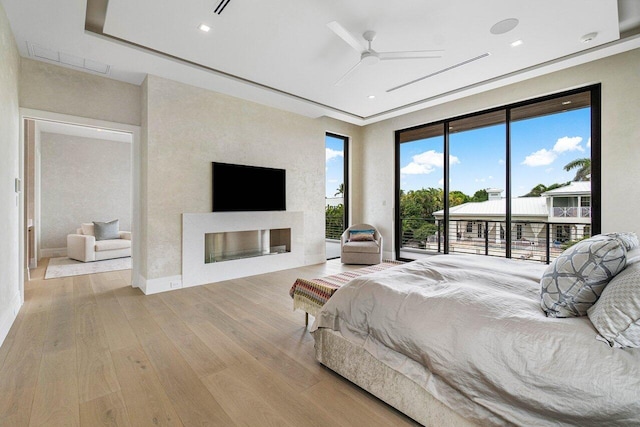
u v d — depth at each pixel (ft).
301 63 11.41
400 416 5.13
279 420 4.99
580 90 12.18
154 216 12.07
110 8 8.14
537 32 9.46
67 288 12.50
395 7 8.22
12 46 8.98
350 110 17.11
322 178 18.70
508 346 3.99
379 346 5.41
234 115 14.52
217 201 13.80
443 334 4.56
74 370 6.39
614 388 3.29
